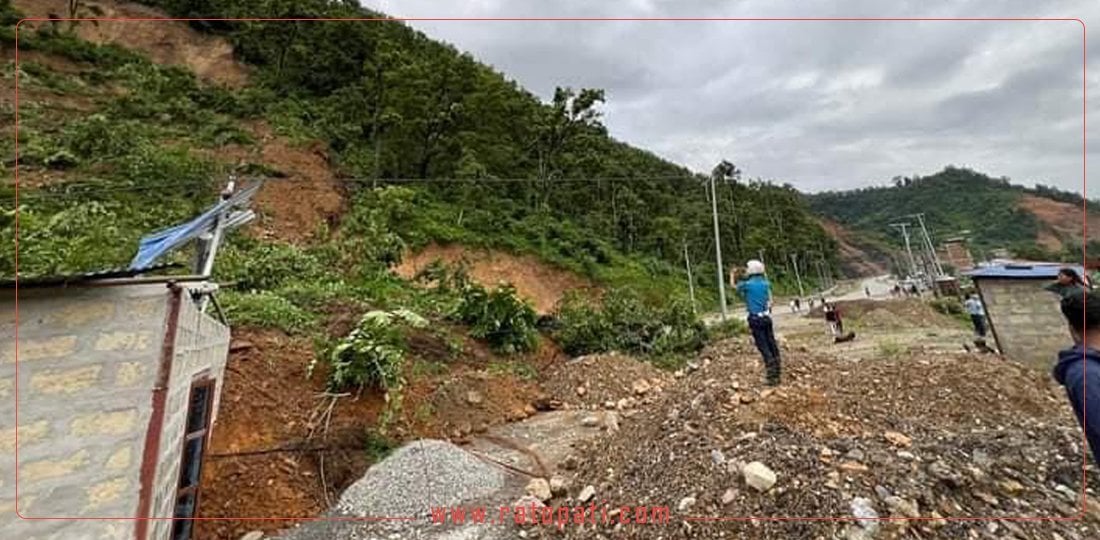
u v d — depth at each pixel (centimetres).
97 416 238
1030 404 507
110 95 1834
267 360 597
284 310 746
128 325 254
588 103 3200
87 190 1130
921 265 5903
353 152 2280
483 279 1927
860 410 451
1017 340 861
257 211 1408
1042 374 599
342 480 494
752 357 692
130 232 972
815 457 330
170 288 271
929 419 462
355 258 1307
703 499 324
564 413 795
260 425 512
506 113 3509
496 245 2175
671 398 537
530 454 593
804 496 297
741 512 303
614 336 1220
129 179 1281
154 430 250
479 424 698
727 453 361
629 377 924
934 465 321
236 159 1661
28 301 231
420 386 716
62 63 1919
